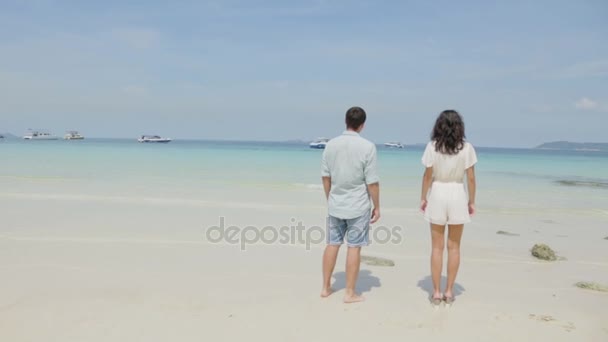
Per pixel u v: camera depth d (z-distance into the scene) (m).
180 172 19.36
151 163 24.84
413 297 4.36
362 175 4.02
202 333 3.38
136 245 6.39
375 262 5.79
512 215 10.24
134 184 14.45
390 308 4.02
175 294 4.26
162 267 5.29
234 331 3.43
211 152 46.41
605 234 8.12
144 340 3.23
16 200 10.41
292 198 11.99
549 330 3.56
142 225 7.90
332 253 4.23
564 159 49.78
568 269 5.67
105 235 6.99
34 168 19.73
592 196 14.18
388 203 11.65
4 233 6.96
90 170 19.28
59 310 3.77
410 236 7.62
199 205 10.38
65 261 5.41
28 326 3.43
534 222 9.35
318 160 31.69
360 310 3.95
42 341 3.18
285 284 4.70
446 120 3.89
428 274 5.29
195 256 5.89
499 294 4.53
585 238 7.76
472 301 4.28
